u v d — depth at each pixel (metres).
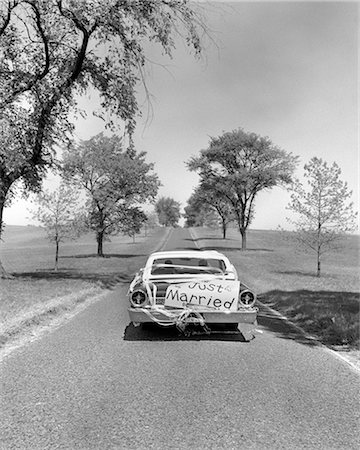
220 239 72.81
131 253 46.59
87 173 39.72
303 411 4.48
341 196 24.38
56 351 6.87
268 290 16.14
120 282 19.11
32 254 46.81
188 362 6.29
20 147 16.91
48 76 18.59
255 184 47.59
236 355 6.75
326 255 48.31
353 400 4.81
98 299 13.40
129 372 5.75
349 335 8.07
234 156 48.34
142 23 16.50
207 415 4.34
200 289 7.57
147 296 7.61
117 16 16.34
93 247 59.59
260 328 9.12
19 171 17.42
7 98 16.55
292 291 15.79
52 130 18.47
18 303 11.20
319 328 9.22
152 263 8.86
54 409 4.48
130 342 7.56
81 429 4.02
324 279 22.81
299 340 8.03
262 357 6.66
